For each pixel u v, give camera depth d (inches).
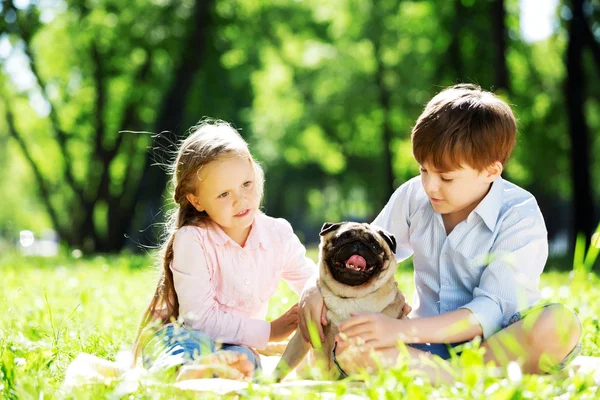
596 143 1163.3
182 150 179.9
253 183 177.8
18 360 148.8
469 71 893.2
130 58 1025.5
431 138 161.0
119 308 261.0
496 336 148.3
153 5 952.9
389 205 190.4
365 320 148.6
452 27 898.1
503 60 768.9
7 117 1169.4
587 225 733.3
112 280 374.6
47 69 1079.0
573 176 737.6
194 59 916.0
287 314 180.1
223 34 978.7
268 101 1244.5
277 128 1244.5
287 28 1102.4
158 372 136.1
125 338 199.6
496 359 148.6
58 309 246.7
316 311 159.5
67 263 555.2
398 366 125.6
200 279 173.8
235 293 178.7
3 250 869.2
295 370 166.2
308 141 1278.3
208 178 173.3
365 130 1180.5
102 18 979.3
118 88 1082.7
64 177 1181.7
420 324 150.9
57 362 165.2
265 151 1298.0
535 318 145.7
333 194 1818.4
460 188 162.9
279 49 1136.2
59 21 1018.1
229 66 1026.1
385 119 1091.3
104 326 215.6
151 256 200.7
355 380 148.8
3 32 979.9
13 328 199.6
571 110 737.0
